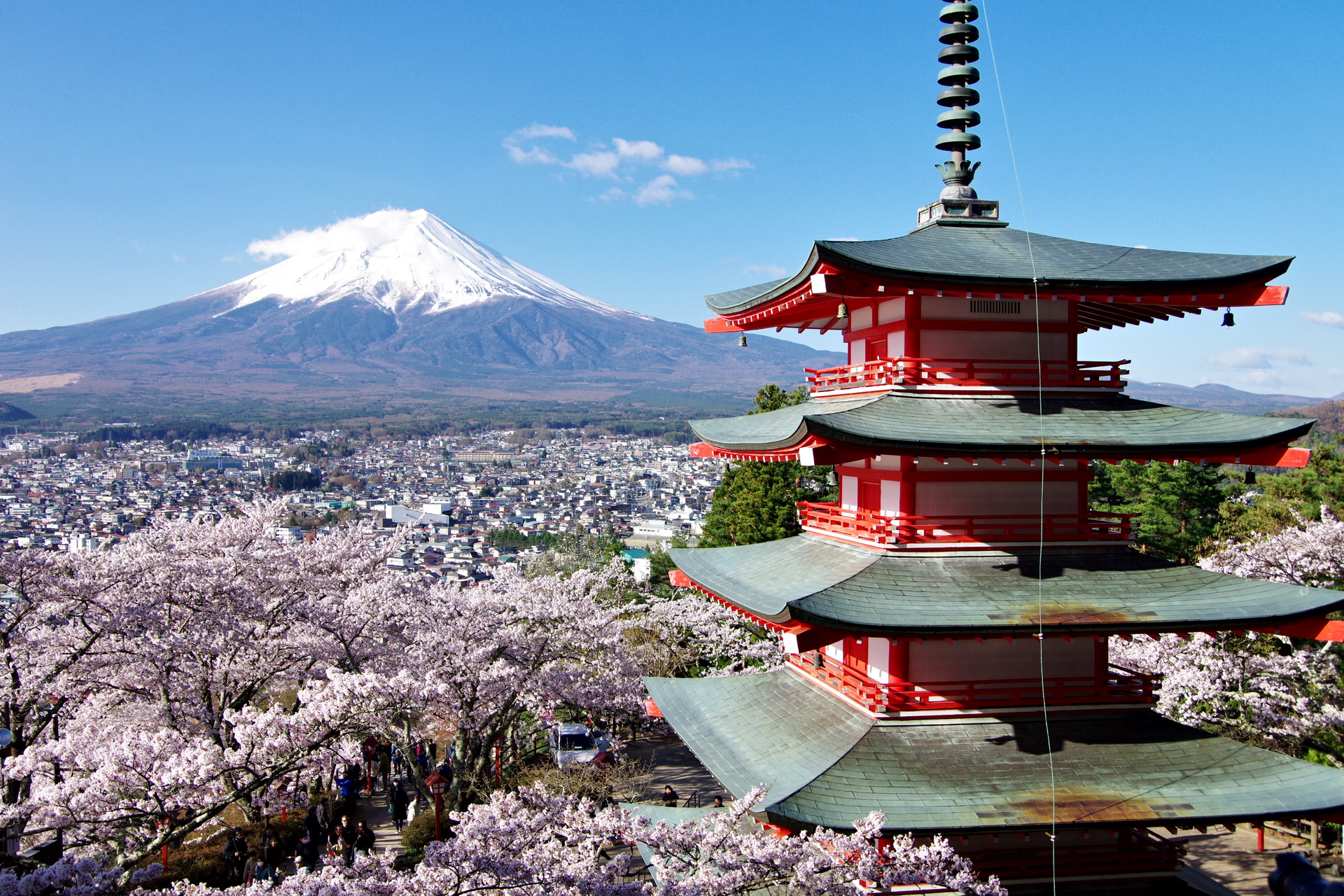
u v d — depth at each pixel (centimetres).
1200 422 1666
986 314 1778
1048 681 1683
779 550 2069
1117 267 1703
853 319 2022
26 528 16600
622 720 3847
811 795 1455
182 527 3394
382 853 2695
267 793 2256
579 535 9338
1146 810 1431
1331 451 4588
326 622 3030
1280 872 643
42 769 2042
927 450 1542
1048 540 1731
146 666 2797
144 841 1983
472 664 3014
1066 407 1731
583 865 1555
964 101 2056
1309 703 2717
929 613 1530
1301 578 3297
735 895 1479
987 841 1612
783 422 2016
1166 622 1498
